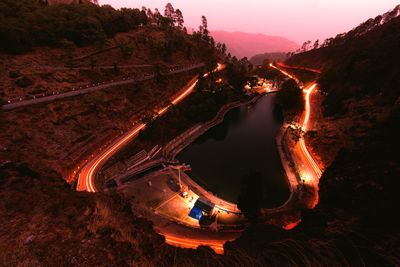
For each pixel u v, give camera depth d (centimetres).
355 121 5234
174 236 3028
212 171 5188
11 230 865
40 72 5103
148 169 4884
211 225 3328
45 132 4025
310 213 1586
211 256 860
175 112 6862
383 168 1516
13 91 4347
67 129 4403
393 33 8419
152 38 9650
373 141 2014
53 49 6306
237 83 10175
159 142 5747
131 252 800
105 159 4478
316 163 5150
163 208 3700
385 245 847
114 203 1182
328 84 8575
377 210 1164
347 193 1498
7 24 5459
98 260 739
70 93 4972
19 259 701
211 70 9544
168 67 8738
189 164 5419
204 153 5975
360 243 885
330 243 848
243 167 5369
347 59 8400
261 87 12475
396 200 1164
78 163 4181
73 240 818
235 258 808
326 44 15938
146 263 754
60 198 1155
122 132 5450
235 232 3183
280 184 4762
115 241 838
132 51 7888
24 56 5525
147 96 6675
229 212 3731
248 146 6419
